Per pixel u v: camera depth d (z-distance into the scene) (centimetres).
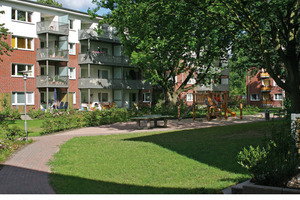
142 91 4606
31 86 3375
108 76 4247
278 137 732
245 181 765
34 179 758
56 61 3616
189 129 1969
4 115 2870
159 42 1962
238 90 8506
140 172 917
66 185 702
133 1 2164
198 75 3450
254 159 723
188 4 1545
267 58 1465
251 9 1509
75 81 3797
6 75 3172
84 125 2269
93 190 675
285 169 679
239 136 1535
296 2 1391
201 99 2800
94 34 3838
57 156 1105
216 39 2205
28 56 3356
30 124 2438
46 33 3391
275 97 6112
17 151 1217
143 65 2884
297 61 1472
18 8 3269
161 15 1708
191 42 1892
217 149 1212
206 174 902
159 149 1250
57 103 3462
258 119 2716
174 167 974
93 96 4081
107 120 2491
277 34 1516
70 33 3753
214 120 2731
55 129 1944
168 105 3300
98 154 1151
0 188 663
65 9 3638
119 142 1443
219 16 1580
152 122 2583
